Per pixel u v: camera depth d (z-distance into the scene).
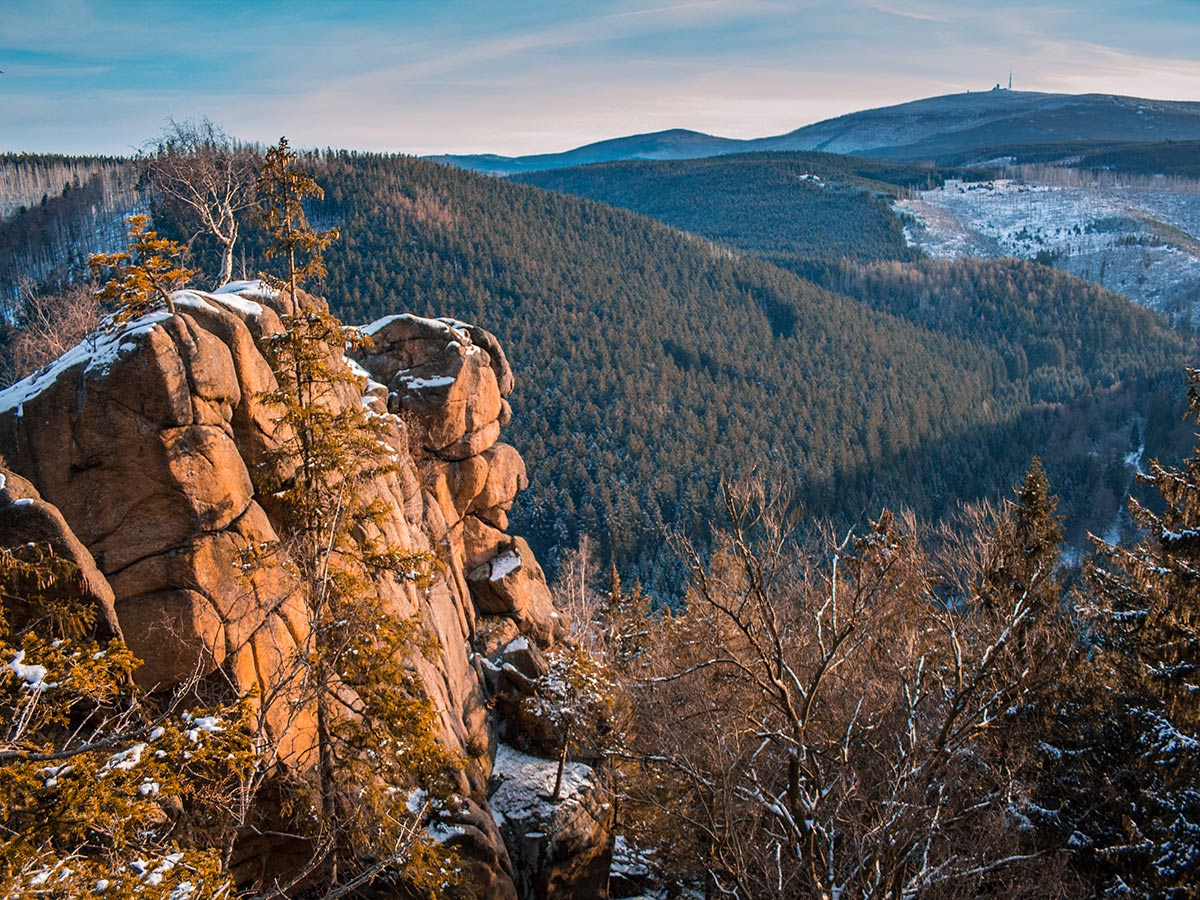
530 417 153.25
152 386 16.41
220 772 15.56
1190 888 18.06
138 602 16.17
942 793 17.31
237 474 17.75
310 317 18.50
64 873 9.92
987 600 22.81
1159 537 22.00
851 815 18.45
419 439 31.17
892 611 21.03
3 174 185.38
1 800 10.13
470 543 34.03
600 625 49.72
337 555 19.88
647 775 25.66
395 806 17.86
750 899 16.91
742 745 20.05
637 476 136.12
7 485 14.66
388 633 17.94
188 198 36.22
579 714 28.94
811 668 20.28
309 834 17.59
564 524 122.50
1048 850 21.08
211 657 16.28
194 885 11.16
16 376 41.59
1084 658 24.22
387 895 19.08
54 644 11.76
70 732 14.38
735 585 22.61
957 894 17.03
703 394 176.00
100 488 16.36
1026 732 21.80
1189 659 20.22
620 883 31.73
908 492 143.25
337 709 19.59
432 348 32.00
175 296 18.38
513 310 199.25
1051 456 158.75
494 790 27.98
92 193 171.75
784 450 150.00
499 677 30.80
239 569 17.16
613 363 182.88
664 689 23.41
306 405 18.28
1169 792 19.92
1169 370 175.88
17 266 146.12
